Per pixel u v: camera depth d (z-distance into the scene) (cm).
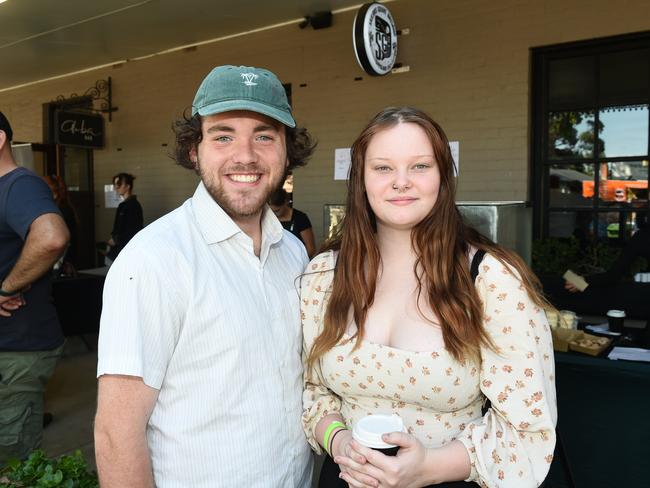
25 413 230
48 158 804
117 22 573
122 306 114
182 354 121
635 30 428
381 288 142
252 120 133
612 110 461
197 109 132
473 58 491
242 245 136
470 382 131
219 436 123
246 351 126
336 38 557
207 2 521
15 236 227
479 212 288
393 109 140
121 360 112
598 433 243
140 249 118
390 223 137
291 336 142
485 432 128
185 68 673
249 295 133
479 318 128
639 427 235
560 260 462
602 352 252
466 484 129
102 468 114
